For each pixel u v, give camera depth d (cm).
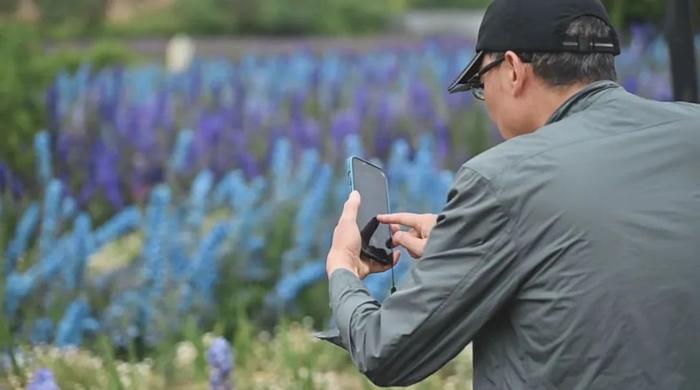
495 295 304
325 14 4838
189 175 1314
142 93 1767
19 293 850
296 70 2017
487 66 328
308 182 1059
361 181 367
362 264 353
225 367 602
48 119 1354
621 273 296
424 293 306
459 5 5644
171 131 1470
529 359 306
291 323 897
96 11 4191
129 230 1107
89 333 828
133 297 867
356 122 1398
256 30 4722
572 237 298
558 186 301
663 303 295
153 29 4506
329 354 809
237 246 938
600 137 310
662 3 1171
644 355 294
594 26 319
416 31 4684
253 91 1873
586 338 296
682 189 304
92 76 1762
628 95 320
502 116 329
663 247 298
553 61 318
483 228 304
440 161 1330
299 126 1431
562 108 319
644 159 307
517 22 319
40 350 778
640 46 1256
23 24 1539
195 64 2167
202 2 4709
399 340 307
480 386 317
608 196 301
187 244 945
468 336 309
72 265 877
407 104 1505
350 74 2036
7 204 1092
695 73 662
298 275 888
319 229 987
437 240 310
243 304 902
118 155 1359
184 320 855
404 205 968
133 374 726
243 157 1342
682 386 295
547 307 300
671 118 315
